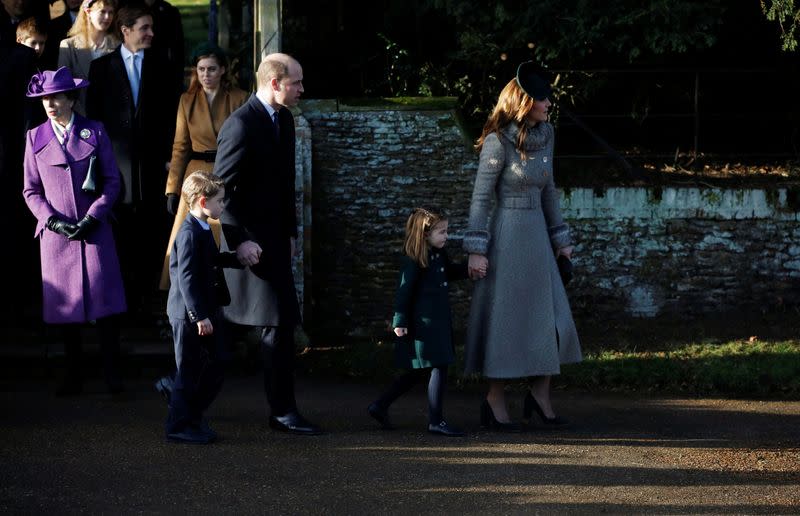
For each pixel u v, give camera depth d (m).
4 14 9.46
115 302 7.95
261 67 6.95
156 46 9.48
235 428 7.21
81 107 9.28
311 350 10.12
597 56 11.95
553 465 6.44
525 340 7.29
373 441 6.94
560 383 8.97
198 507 5.57
